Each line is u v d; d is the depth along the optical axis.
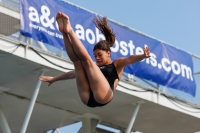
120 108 39.50
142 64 37.09
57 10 33.16
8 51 30.42
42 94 37.47
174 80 38.88
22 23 31.00
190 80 40.03
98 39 34.84
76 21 34.12
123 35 36.50
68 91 36.59
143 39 37.69
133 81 36.78
